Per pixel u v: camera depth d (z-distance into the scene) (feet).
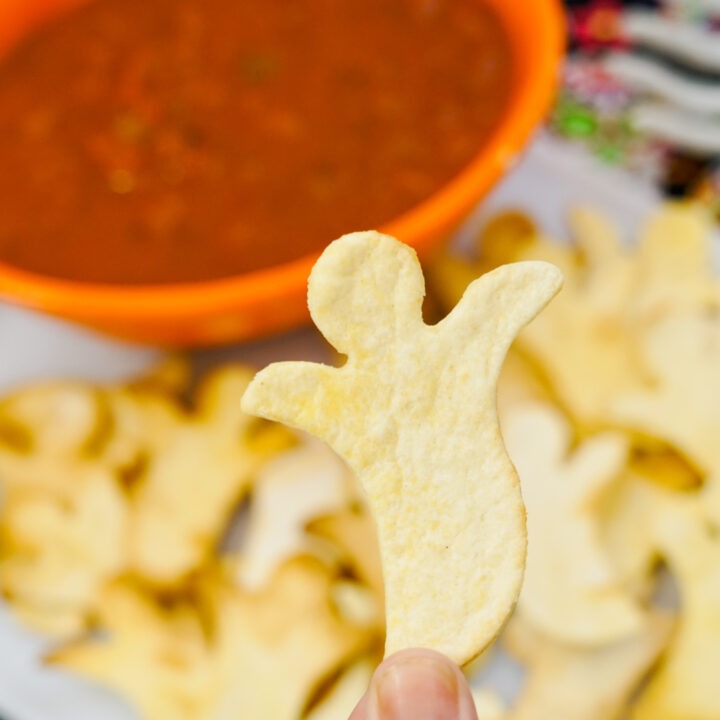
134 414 1.48
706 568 1.34
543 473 1.38
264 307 1.33
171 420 1.47
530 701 1.30
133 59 1.64
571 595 1.32
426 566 0.92
